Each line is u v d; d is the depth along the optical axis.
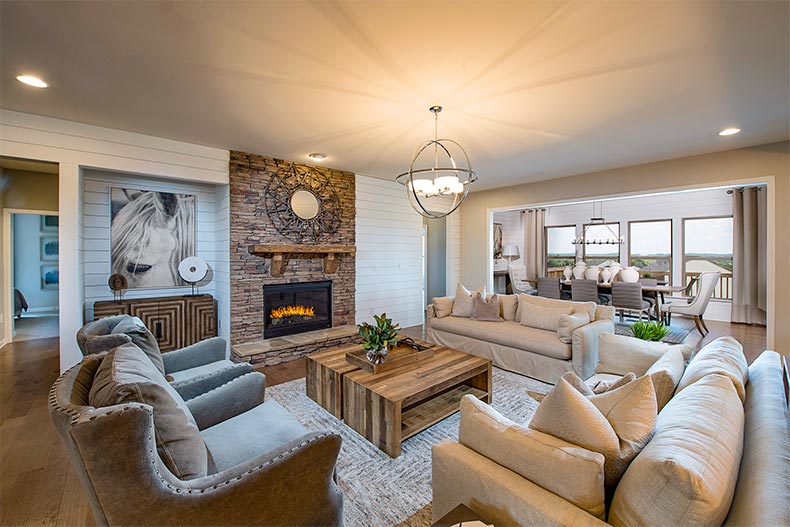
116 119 3.19
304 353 4.34
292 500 1.27
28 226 7.27
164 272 4.30
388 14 1.77
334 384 2.76
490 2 1.68
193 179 3.91
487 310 4.43
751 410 1.42
